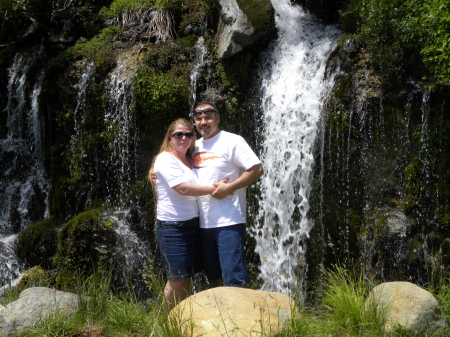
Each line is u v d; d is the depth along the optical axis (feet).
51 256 24.16
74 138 26.30
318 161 23.13
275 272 23.17
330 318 15.89
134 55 26.32
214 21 27.12
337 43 24.76
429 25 21.62
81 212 25.35
